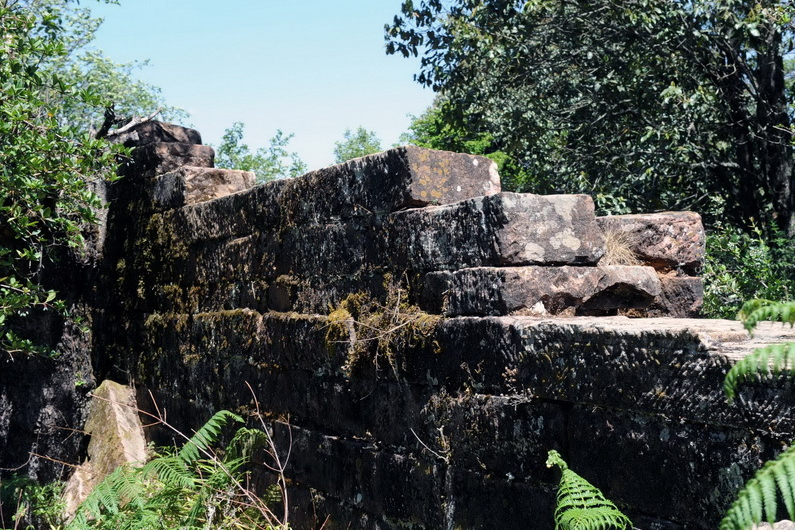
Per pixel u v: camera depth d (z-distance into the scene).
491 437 3.69
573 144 13.95
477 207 4.02
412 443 4.29
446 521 3.98
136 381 7.56
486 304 3.89
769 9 11.13
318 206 5.29
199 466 4.95
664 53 12.41
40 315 8.12
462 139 15.12
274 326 5.58
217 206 6.47
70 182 6.38
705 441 2.76
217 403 6.28
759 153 13.37
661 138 12.45
